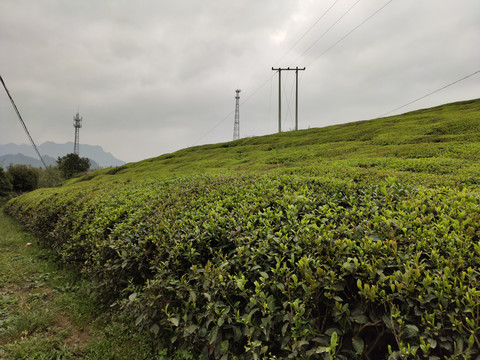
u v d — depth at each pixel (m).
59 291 5.91
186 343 3.23
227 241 3.75
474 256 2.59
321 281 2.49
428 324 2.19
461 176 10.52
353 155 23.23
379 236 2.97
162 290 3.45
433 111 51.56
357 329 2.41
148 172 39.97
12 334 4.07
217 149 53.59
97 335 4.19
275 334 2.63
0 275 6.76
